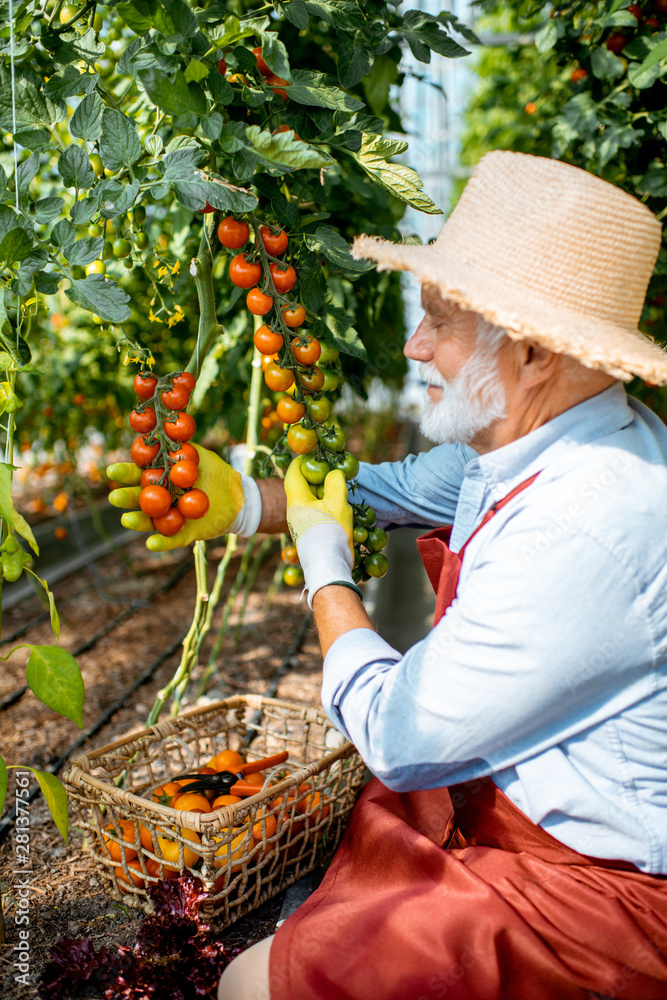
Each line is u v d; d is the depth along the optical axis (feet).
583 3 7.01
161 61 4.49
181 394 4.73
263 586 14.08
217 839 4.70
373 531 5.24
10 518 4.33
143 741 5.86
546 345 3.59
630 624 3.59
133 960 4.45
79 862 6.02
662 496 3.75
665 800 3.81
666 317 9.07
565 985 3.66
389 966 3.72
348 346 5.53
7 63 4.74
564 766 3.83
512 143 11.73
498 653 3.66
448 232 4.33
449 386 4.25
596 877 3.82
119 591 13.58
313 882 5.60
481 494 4.51
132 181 4.62
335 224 8.07
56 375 12.59
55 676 4.51
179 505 4.73
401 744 3.84
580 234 3.89
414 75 7.61
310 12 5.09
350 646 4.19
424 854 4.11
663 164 7.13
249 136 4.38
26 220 4.57
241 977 3.93
